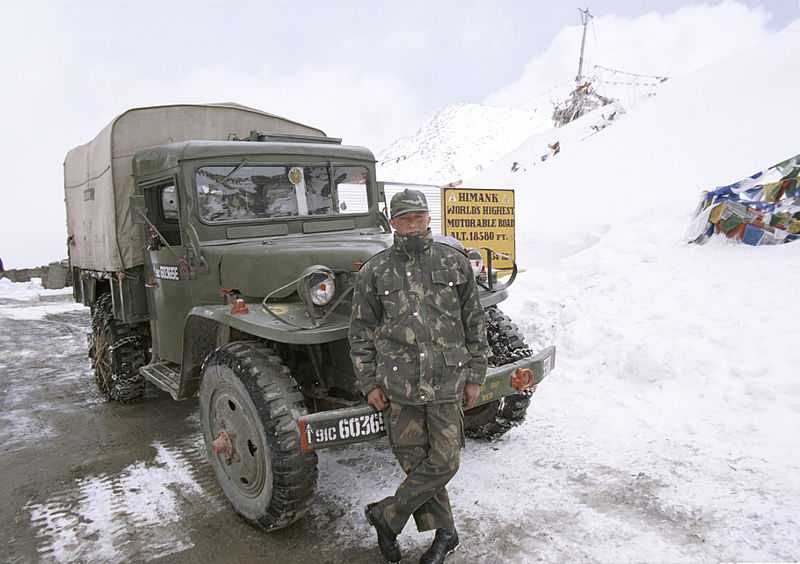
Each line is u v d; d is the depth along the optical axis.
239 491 2.97
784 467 3.04
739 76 21.19
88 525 3.06
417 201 2.29
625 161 16.75
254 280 3.32
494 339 3.64
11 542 2.92
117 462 3.92
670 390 4.23
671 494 2.93
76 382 6.34
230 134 4.63
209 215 3.69
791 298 4.95
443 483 2.35
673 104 21.67
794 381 3.82
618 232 8.33
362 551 2.68
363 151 4.42
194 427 4.59
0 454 4.21
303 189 4.05
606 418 3.97
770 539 2.49
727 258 6.23
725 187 6.77
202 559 2.68
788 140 12.77
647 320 5.31
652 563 2.40
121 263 4.42
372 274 2.37
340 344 3.15
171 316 4.06
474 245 7.54
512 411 3.62
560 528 2.72
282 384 2.74
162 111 4.55
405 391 2.29
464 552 2.58
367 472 3.49
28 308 14.00
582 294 6.40
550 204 14.59
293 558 2.65
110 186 4.38
